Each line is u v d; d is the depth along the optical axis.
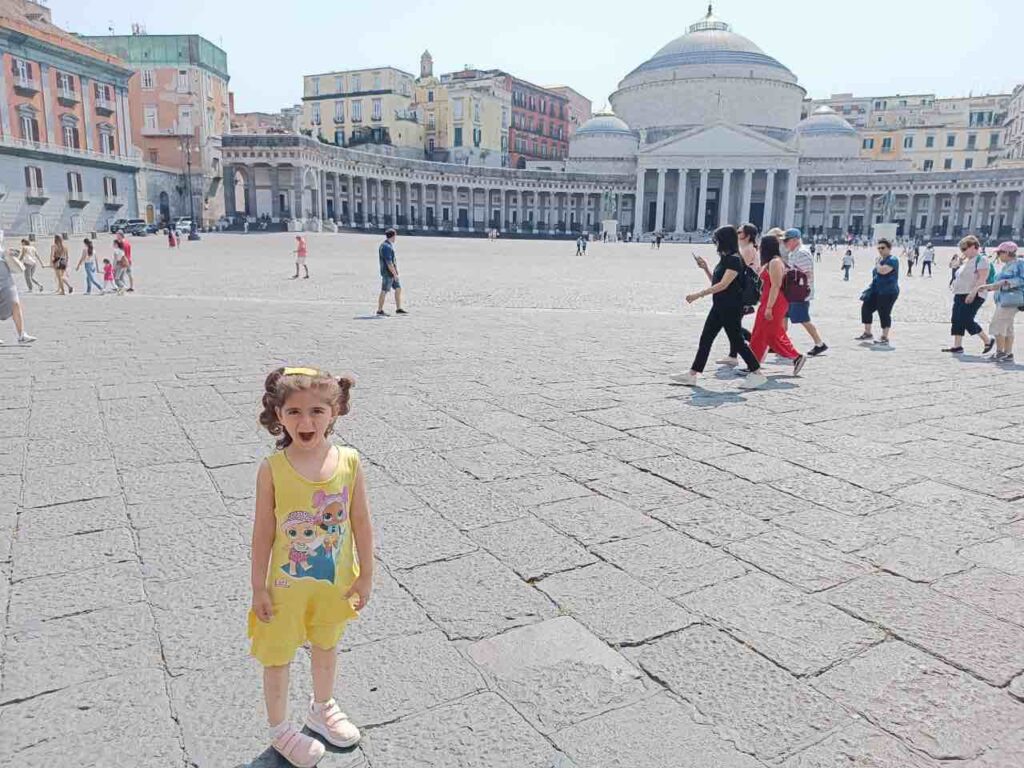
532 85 96.69
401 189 77.94
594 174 86.56
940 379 8.09
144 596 3.10
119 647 2.73
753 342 8.06
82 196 51.78
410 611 3.00
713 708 2.42
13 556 3.44
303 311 13.79
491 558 3.48
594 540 3.70
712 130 78.12
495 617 2.97
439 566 3.40
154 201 60.81
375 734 2.29
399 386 7.22
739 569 3.41
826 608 3.06
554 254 46.56
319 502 2.18
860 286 25.16
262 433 5.48
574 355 9.21
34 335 10.27
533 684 2.54
